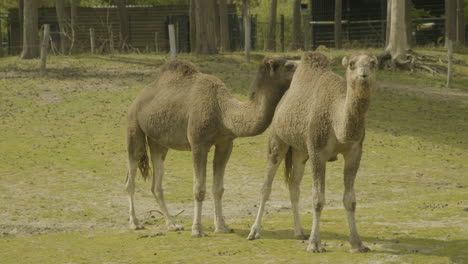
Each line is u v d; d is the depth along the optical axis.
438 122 35.59
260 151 28.83
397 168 26.34
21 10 67.62
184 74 16.98
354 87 12.30
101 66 48.22
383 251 13.91
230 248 14.66
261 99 14.92
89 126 32.12
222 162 16.50
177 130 16.56
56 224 18.11
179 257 14.00
